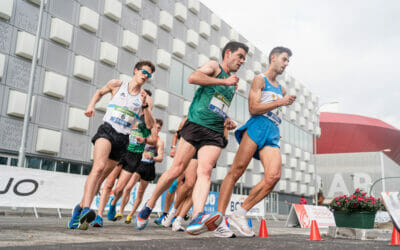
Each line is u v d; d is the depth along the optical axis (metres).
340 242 3.07
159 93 16.62
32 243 2.18
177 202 5.01
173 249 2.03
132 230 3.98
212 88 3.29
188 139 3.26
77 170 13.55
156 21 17.45
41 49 12.46
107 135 3.74
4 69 11.49
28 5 12.30
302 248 2.29
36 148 12.09
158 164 16.25
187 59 19.33
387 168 50.31
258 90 3.84
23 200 6.69
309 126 32.91
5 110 11.43
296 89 31.03
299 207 10.59
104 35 14.77
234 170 3.77
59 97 12.88
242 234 3.72
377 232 4.54
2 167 6.42
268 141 3.72
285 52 3.99
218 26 21.94
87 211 3.49
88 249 1.88
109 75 14.83
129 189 5.94
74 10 13.69
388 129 74.50
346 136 74.00
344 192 49.59
